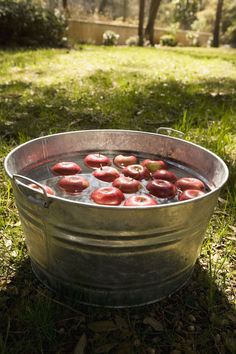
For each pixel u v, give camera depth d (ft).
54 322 2.46
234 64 13.47
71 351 2.31
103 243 2.19
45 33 15.72
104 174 2.90
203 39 28.91
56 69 9.92
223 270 3.01
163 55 15.19
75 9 26.61
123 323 2.49
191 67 12.00
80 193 2.72
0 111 5.96
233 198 3.90
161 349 2.36
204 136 5.30
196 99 7.37
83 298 2.54
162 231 2.18
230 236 3.42
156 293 2.55
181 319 2.57
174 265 2.46
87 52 14.49
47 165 3.03
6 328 2.41
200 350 2.37
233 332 2.50
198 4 30.40
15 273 2.87
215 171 2.74
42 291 2.70
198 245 2.60
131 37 22.85
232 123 5.92
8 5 14.76
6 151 4.57
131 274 2.36
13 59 11.17
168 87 8.27
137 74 9.77
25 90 7.41
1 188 3.88
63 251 2.34
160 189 2.69
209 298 2.66
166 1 34.94
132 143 3.31
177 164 3.15
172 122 5.97
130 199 2.43
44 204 2.15
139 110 6.46
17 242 3.18
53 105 6.42
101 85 8.12
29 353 2.27
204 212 2.32
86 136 3.21
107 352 2.31
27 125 5.44
